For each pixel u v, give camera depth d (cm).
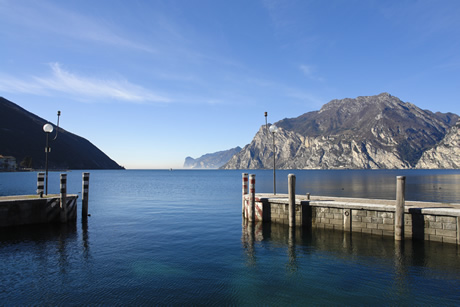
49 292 825
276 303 771
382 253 1186
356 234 1471
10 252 1204
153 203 3011
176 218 2045
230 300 786
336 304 767
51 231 1588
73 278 927
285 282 907
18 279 917
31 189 4669
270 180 9812
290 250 1244
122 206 2750
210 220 1961
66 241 1385
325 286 878
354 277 947
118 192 4572
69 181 7962
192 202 3103
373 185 6506
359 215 1484
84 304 757
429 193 4166
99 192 4569
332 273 981
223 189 5350
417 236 1334
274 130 2180
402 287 870
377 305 764
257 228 1652
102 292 827
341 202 1566
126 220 1958
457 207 1379
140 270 1001
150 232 1587
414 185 5981
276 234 1518
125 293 822
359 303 774
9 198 1716
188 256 1159
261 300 787
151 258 1133
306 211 1653
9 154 18325
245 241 1391
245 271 998
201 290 845
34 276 943
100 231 1606
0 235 1481
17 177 9600
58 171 18925
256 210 1808
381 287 873
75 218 1844
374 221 1440
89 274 962
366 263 1077
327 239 1405
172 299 788
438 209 1291
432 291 846
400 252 1192
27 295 805
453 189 4894
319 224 1609
